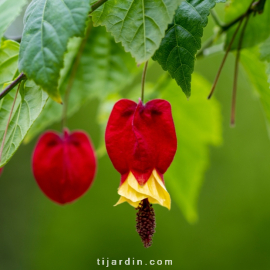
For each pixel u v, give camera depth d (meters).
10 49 0.45
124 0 0.43
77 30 0.42
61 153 0.50
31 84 0.43
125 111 0.44
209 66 0.98
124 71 0.54
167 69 0.43
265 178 1.11
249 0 0.48
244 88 1.05
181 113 0.57
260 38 0.48
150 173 0.44
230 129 1.10
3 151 0.43
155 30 0.42
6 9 0.46
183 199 0.59
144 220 0.45
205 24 0.43
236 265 1.11
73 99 0.54
